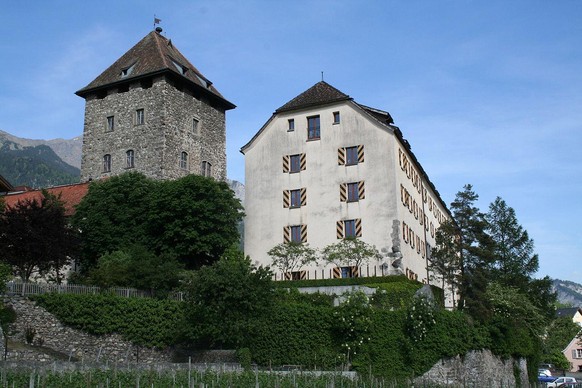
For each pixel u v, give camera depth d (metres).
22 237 38.50
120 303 34.97
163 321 36.06
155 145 57.31
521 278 67.44
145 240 47.97
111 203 49.06
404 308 40.12
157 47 61.31
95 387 21.17
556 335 94.25
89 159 60.62
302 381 27.56
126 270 39.28
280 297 39.81
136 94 59.41
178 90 59.97
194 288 35.03
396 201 49.41
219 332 34.09
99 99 61.56
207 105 63.94
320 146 52.84
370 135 51.44
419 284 45.50
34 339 31.92
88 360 32.28
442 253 49.91
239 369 31.14
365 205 50.19
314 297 40.94
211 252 48.78
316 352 36.94
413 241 54.66
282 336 37.47
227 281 34.25
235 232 50.09
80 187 57.97
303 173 52.91
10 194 60.94
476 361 43.91
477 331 44.91
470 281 48.06
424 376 38.84
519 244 77.12
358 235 49.78
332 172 51.97
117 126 59.78
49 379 21.36
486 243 49.94
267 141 54.78
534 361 56.53
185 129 60.06
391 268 48.09
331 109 53.22
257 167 54.53
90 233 48.19
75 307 33.50
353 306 37.38
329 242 50.56
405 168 54.47
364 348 36.97
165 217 47.69
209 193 48.22
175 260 44.03
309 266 50.25
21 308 32.03
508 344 49.03
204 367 30.28
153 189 50.22
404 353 38.50
